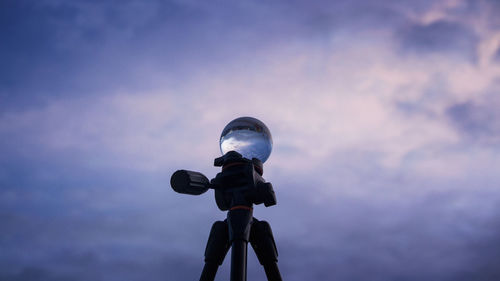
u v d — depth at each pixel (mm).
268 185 2818
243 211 2801
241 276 2566
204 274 2717
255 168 3012
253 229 2842
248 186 2848
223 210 2973
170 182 2891
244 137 3359
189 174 2852
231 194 2896
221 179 2938
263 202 2850
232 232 2717
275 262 2809
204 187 2934
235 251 2650
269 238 2834
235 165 2979
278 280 2777
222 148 3451
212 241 2803
